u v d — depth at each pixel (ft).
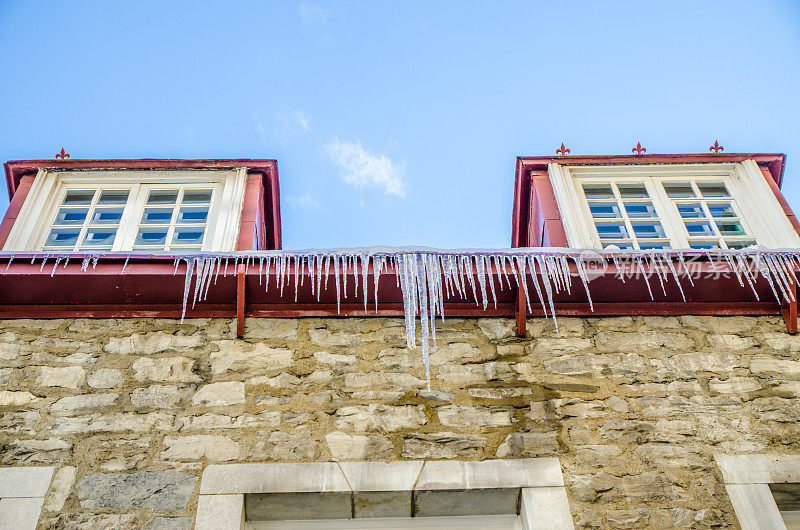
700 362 14.83
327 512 12.52
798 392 14.28
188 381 14.01
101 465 12.60
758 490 12.62
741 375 14.61
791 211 18.69
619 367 14.66
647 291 15.67
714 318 15.76
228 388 13.92
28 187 19.13
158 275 14.79
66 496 12.14
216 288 15.12
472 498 12.56
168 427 13.21
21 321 14.93
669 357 14.90
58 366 14.11
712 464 13.03
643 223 19.02
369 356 14.67
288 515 12.51
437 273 15.26
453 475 12.60
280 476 12.48
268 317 15.34
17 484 12.21
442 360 14.66
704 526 12.16
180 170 19.89
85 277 14.70
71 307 15.17
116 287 14.93
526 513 12.27
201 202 19.45
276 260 15.10
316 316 15.39
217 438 13.08
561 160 20.42
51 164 19.44
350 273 15.12
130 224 18.57
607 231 19.03
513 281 15.35
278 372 14.25
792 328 15.46
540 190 19.84
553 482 12.62
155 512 11.98
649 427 13.58
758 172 19.74
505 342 15.10
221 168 19.92
